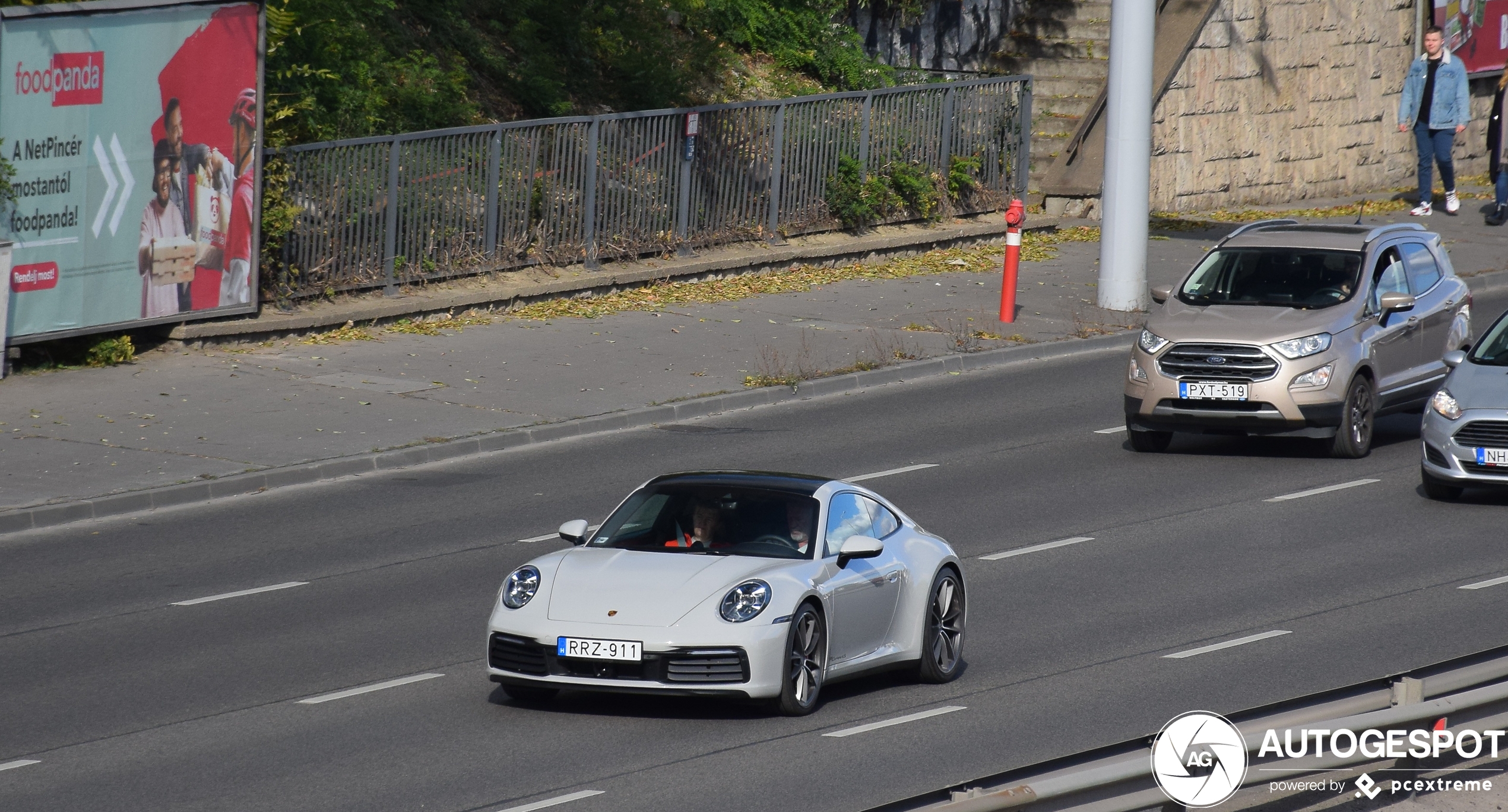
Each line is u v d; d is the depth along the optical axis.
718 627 35.34
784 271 103.06
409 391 73.94
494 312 89.38
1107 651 42.19
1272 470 64.12
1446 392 58.38
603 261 97.31
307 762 33.31
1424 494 59.78
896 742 34.66
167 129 76.69
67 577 49.97
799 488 40.00
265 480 61.19
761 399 76.12
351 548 53.34
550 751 33.97
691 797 30.77
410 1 107.94
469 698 38.28
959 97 116.12
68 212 73.38
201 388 72.94
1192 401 64.75
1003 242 115.25
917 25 135.62
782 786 31.47
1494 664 33.12
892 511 41.84
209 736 35.22
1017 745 34.41
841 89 129.00
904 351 83.88
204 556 52.34
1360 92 138.38
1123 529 55.38
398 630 44.31
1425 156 121.94
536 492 60.66
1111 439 69.56
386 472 63.69
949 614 41.25
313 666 40.97
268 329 80.94
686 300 95.00
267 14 81.88
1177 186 124.56
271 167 81.81
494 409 71.69
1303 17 133.12
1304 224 72.00
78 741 34.97
